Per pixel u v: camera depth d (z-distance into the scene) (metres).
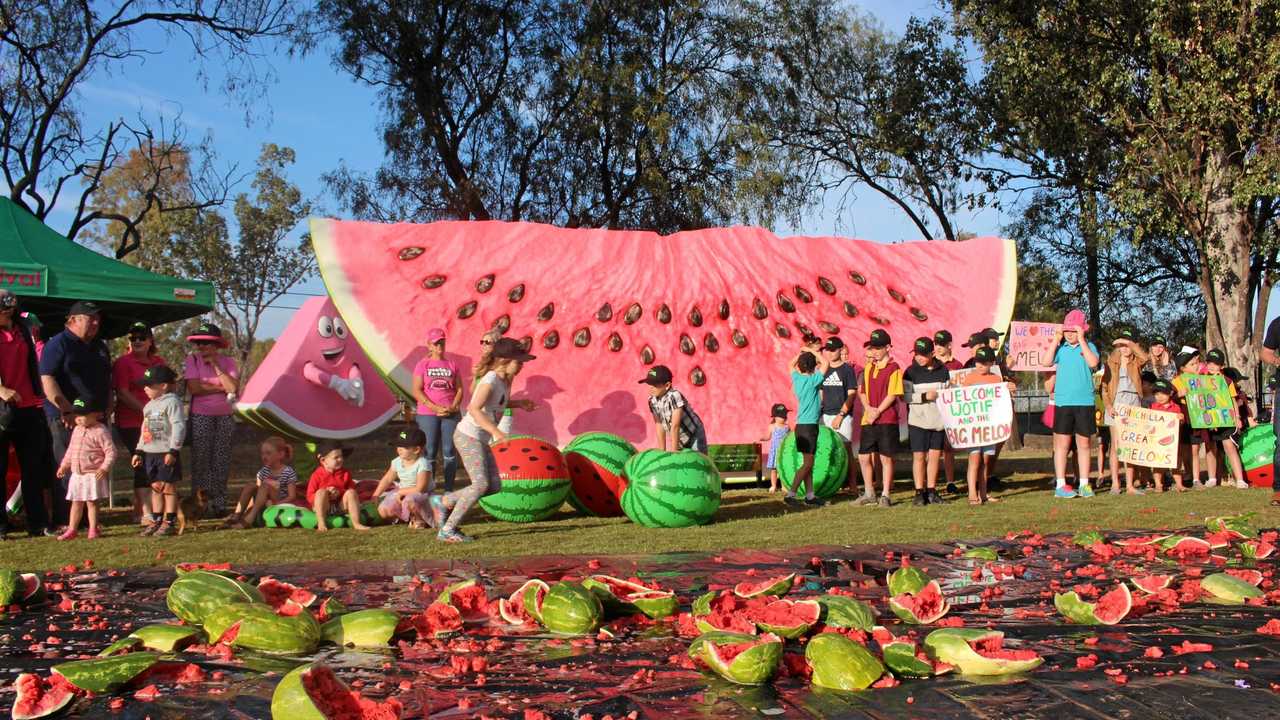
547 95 27.44
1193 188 18.09
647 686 3.54
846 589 5.52
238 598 4.75
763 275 13.74
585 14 27.27
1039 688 3.42
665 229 28.47
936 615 4.60
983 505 10.26
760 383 13.14
